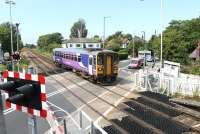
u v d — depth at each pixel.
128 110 19.75
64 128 10.34
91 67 32.97
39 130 14.35
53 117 12.80
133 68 50.34
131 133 14.96
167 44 41.97
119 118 17.88
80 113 13.60
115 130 15.43
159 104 21.20
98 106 21.09
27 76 4.70
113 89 28.22
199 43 42.50
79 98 24.00
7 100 4.81
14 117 17.36
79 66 38.00
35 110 4.65
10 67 41.62
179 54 41.81
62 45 116.44
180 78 24.31
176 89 24.48
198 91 22.83
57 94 25.80
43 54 113.56
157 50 44.31
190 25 48.16
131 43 86.00
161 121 17.03
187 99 22.19
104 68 31.70
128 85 30.72
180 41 42.53
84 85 30.92
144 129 15.55
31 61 68.38
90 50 35.66
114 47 85.94
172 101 21.77
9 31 67.25
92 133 10.63
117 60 32.53
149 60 60.62
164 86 26.03
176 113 18.66
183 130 15.34
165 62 29.34
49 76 39.03
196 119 17.28
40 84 4.55
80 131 12.30
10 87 4.75
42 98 4.55
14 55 32.12
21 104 4.80
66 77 37.78
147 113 18.86
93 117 18.12
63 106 21.00
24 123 16.20
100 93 26.17
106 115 18.56
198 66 31.80
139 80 28.86
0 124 4.34
